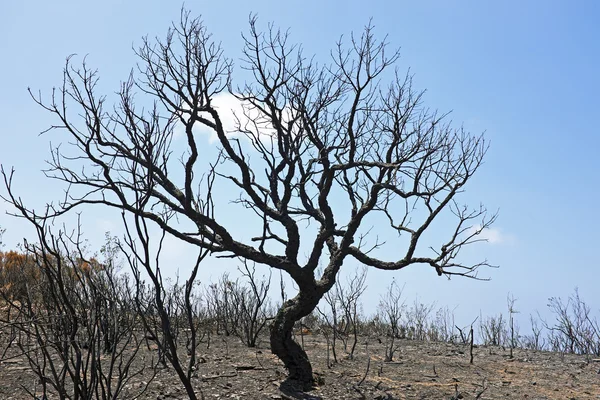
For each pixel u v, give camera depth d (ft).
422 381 25.98
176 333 29.60
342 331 40.93
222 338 35.58
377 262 25.43
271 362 27.30
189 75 18.97
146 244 13.01
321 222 25.11
